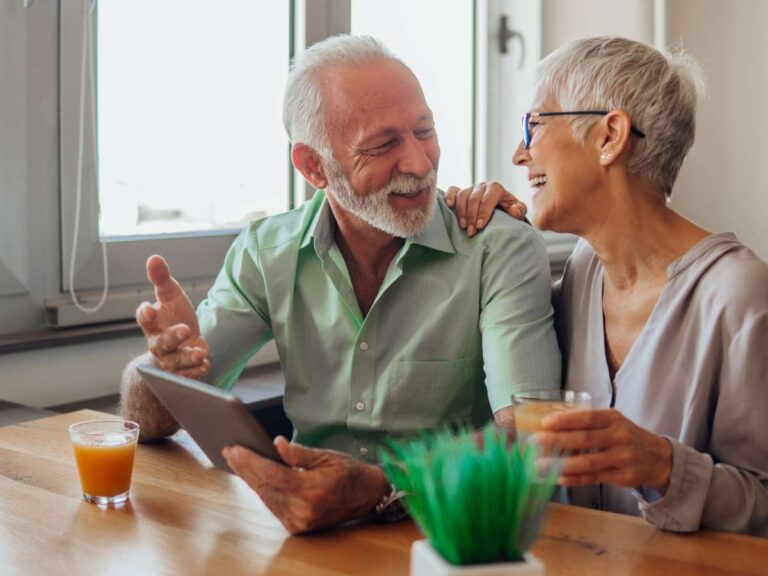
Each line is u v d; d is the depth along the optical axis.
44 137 2.08
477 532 0.82
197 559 1.07
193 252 2.38
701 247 1.34
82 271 2.15
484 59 3.25
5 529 1.16
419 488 0.85
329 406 1.65
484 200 1.67
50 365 2.05
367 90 1.51
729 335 1.27
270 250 1.67
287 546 1.10
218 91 2.45
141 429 1.52
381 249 1.62
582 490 1.44
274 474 1.12
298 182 2.66
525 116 1.44
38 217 2.09
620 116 1.35
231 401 1.07
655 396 1.35
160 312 1.44
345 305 1.62
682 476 1.13
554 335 1.55
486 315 1.56
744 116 3.66
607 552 1.07
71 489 1.30
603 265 1.48
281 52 2.61
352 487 1.14
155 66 2.30
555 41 3.29
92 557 1.07
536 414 1.10
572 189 1.40
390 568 1.04
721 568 1.02
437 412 1.62
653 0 3.50
